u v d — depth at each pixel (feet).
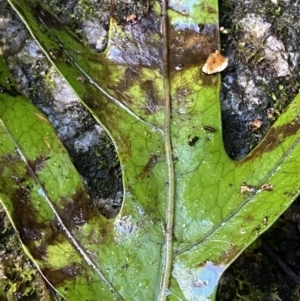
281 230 0.73
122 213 0.65
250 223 0.62
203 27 0.70
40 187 0.66
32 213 0.65
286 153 0.64
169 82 0.68
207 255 0.62
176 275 0.63
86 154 0.76
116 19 0.70
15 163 0.67
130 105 0.68
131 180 0.65
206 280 0.62
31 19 0.68
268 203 0.62
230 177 0.65
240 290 0.71
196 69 0.69
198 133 0.66
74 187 0.66
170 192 0.65
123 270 0.63
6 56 0.78
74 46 0.69
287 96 0.75
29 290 0.72
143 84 0.69
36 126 0.69
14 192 0.65
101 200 0.74
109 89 0.68
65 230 0.65
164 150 0.66
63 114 0.77
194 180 0.65
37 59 0.78
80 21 0.78
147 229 0.64
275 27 0.76
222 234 0.63
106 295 0.63
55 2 0.78
